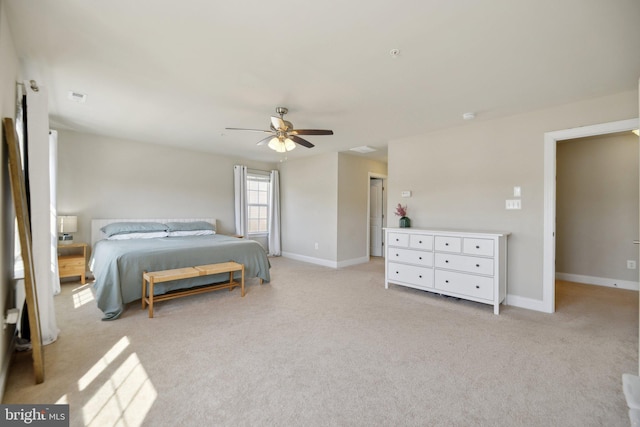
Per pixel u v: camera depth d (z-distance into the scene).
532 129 3.47
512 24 1.88
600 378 2.04
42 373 1.95
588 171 4.70
